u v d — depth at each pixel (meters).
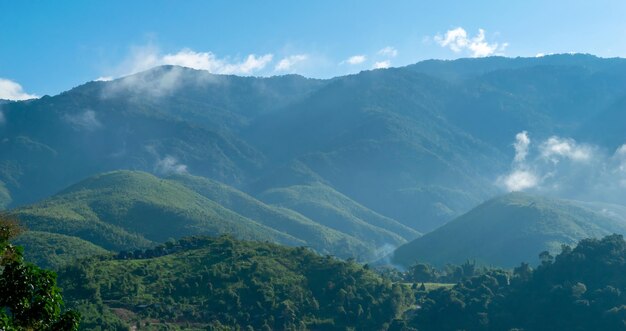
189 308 198.75
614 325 189.62
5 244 50.06
